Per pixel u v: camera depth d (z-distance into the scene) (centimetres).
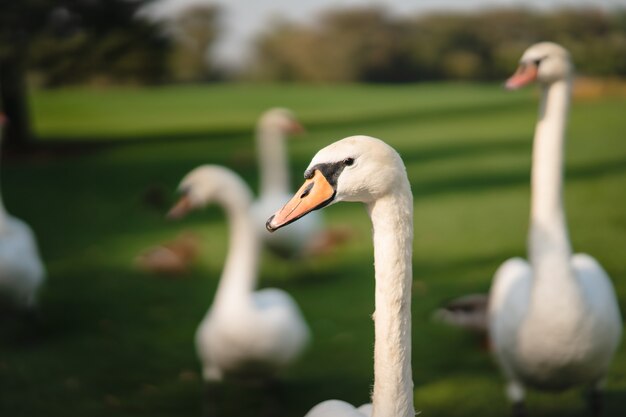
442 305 743
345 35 3556
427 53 3391
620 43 2581
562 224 436
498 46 3259
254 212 883
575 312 426
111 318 802
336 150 286
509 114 2075
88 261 1008
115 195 1389
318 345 712
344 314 788
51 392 640
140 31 1991
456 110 2233
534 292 434
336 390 621
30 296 754
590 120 1812
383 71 3475
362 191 284
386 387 286
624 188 1200
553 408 555
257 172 1544
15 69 1841
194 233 1122
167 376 665
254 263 577
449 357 661
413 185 1334
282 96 2909
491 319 494
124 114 2558
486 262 916
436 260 936
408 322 288
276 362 572
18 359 709
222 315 561
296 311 598
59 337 757
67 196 1393
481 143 1688
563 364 436
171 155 1769
